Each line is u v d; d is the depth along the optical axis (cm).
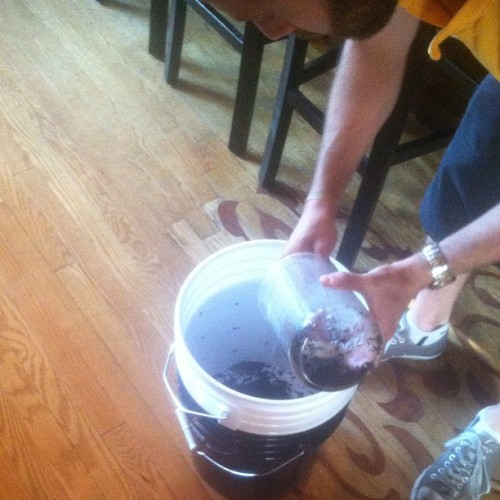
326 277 86
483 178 108
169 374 131
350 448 126
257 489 117
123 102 176
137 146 167
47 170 159
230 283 108
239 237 153
